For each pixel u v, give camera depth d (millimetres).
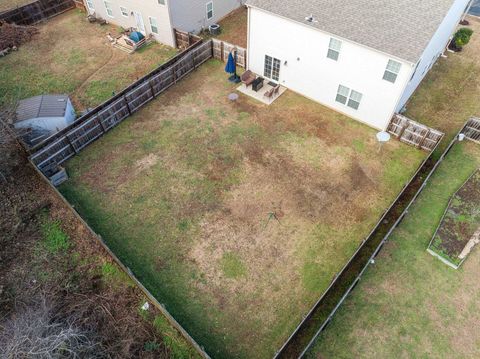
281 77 21656
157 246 14617
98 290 13180
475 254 14227
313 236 14930
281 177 17078
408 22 16672
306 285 13492
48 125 18125
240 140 18812
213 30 26656
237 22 28203
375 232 14914
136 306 12750
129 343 11539
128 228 15211
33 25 27750
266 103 20953
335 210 15812
